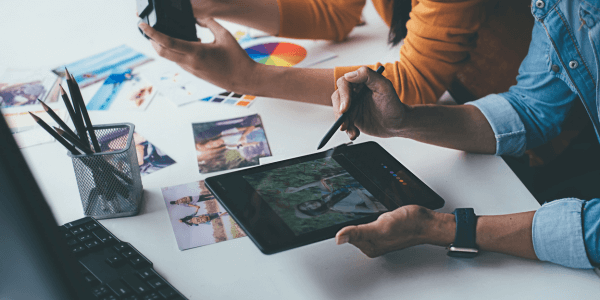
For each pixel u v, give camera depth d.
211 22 0.99
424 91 1.03
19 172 0.37
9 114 0.99
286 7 1.19
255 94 1.02
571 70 0.85
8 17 1.41
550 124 0.91
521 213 0.69
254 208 0.66
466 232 0.67
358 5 1.23
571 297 0.61
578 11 0.81
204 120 0.97
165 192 0.78
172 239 0.69
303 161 0.77
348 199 0.70
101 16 1.41
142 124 0.96
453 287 0.62
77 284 0.42
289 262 0.66
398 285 0.63
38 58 1.20
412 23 1.04
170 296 0.58
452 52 1.01
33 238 0.39
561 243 0.64
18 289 0.41
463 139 0.87
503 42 1.14
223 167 0.84
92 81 1.10
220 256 0.67
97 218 0.73
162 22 0.91
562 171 1.22
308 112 1.00
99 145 0.75
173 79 1.11
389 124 0.84
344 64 1.15
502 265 0.66
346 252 0.68
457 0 0.95
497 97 0.93
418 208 0.67
